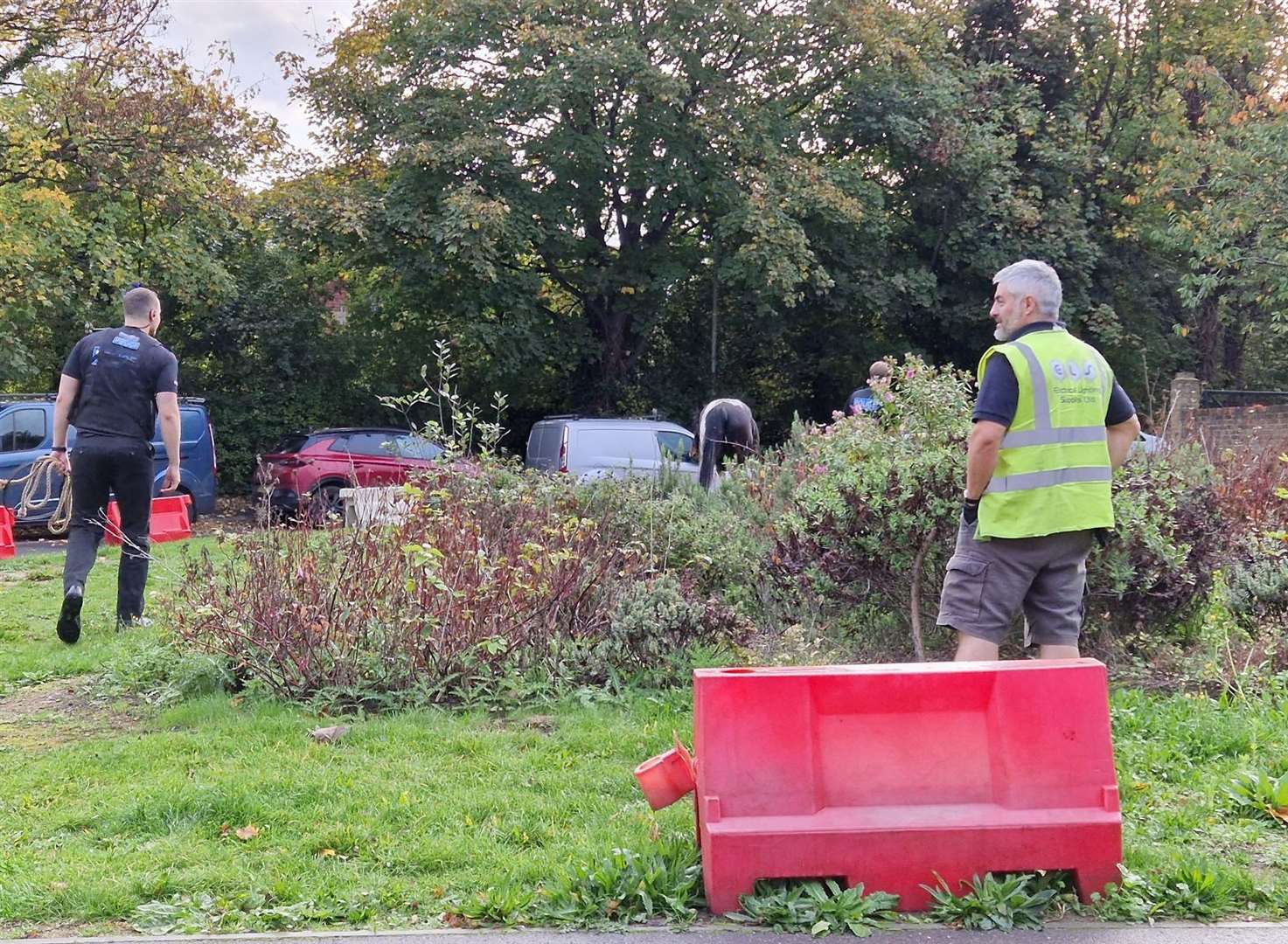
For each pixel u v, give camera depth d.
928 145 25.02
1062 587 4.57
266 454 19.23
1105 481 4.57
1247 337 32.31
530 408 26.89
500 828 4.06
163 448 17.20
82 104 19.06
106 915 3.41
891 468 6.21
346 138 23.78
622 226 24.48
